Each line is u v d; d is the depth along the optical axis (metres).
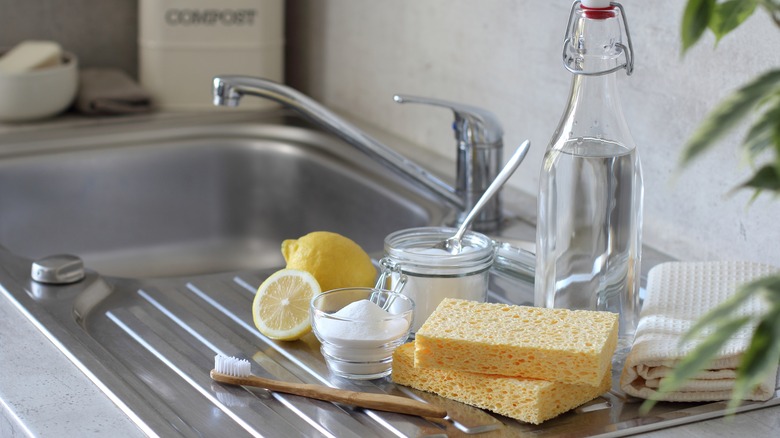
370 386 0.87
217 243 1.78
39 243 1.64
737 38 1.07
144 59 1.86
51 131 1.71
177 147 1.73
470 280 0.97
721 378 0.80
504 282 1.14
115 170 1.68
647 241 1.25
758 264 0.98
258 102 1.87
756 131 0.38
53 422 0.78
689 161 0.34
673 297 0.92
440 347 0.81
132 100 1.82
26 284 1.11
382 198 1.53
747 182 0.40
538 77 1.38
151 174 1.72
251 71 1.85
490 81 1.48
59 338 0.95
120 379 0.86
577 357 0.77
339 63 1.86
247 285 1.15
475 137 1.30
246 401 0.84
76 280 1.13
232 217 1.78
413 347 0.87
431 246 1.03
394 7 1.67
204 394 0.86
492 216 1.33
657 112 1.20
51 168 1.63
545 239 0.93
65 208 1.66
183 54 1.83
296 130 1.76
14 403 0.81
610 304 0.92
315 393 0.84
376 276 1.16
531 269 1.11
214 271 1.72
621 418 0.80
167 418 0.80
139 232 1.73
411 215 1.47
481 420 0.79
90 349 0.94
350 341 0.86
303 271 0.99
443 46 1.57
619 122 0.91
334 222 1.65
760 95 0.35
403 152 1.64
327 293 0.93
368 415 0.81
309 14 1.93
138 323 1.04
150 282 1.16
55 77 1.73
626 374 0.81
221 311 1.07
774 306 0.36
